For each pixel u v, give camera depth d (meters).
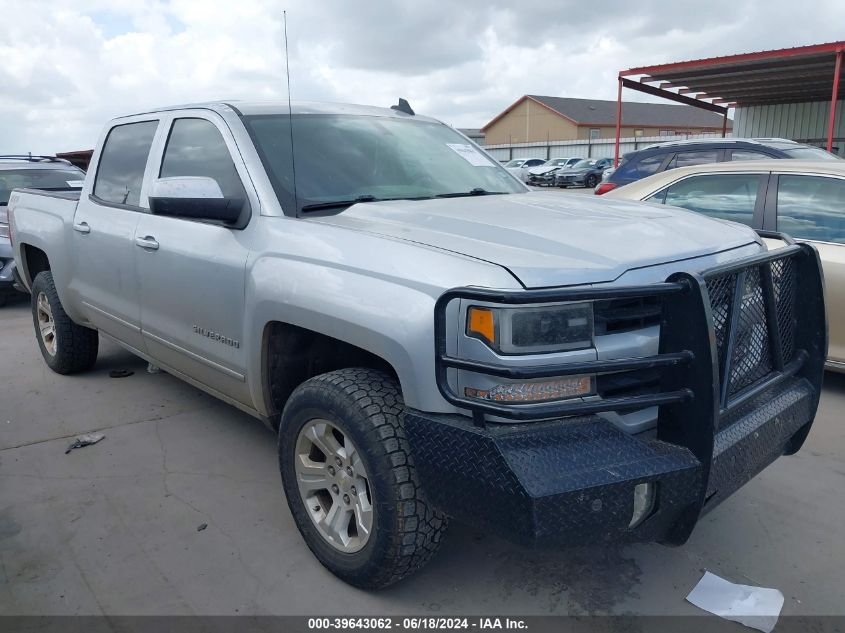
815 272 3.00
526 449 2.19
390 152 3.75
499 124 67.56
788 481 3.71
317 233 2.87
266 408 3.25
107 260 4.31
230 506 3.47
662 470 2.23
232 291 3.20
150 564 3.00
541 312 2.24
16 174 9.09
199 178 3.16
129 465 3.92
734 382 2.66
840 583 2.86
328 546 2.84
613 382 2.37
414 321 2.35
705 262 2.62
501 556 3.06
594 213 3.10
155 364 4.30
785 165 5.27
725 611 2.69
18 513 3.42
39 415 4.66
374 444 2.52
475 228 2.75
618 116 19.88
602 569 2.97
